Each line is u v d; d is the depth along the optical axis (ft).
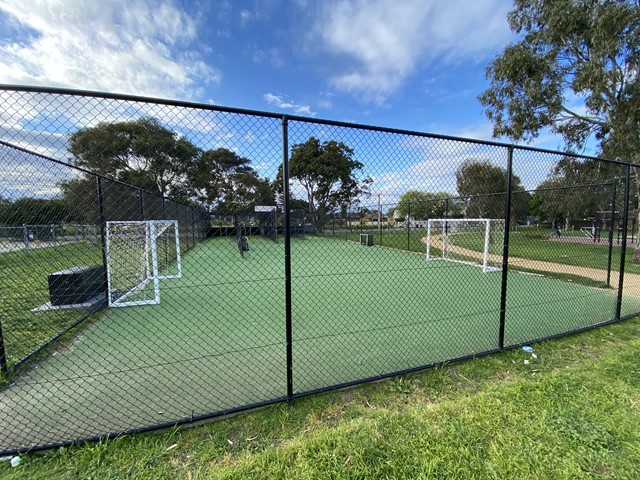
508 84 33.65
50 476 4.86
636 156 28.09
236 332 11.19
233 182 12.51
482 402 6.57
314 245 33.96
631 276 21.30
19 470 4.97
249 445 5.47
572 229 37.24
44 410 6.52
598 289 17.63
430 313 13.46
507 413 6.18
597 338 10.34
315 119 6.73
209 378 7.86
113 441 5.52
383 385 7.41
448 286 18.90
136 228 21.24
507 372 8.11
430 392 7.14
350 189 9.46
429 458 4.99
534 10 31.12
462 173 15.80
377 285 19.45
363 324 12.01
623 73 26.99
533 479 4.61
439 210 33.96
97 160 31.09
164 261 27.07
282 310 14.08
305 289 18.47
